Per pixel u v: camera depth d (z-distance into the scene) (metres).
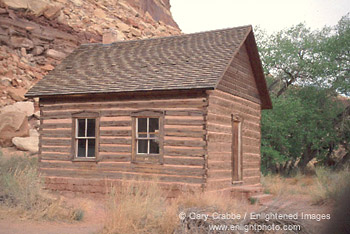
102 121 13.74
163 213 8.15
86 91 13.70
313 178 21.73
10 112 22.50
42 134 14.76
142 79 13.45
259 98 17.42
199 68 13.01
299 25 26.11
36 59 31.17
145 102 13.04
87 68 16.00
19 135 22.27
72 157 14.10
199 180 11.99
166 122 12.62
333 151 26.84
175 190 12.16
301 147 25.14
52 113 14.67
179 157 12.34
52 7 34.47
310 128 24.61
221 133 13.15
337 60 25.50
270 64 25.38
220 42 14.63
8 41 29.83
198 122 12.17
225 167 13.40
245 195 13.43
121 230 7.33
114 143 13.46
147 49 16.27
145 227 7.48
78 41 35.91
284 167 26.72
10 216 8.71
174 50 15.31
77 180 13.74
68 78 15.36
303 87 25.72
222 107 13.36
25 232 7.43
